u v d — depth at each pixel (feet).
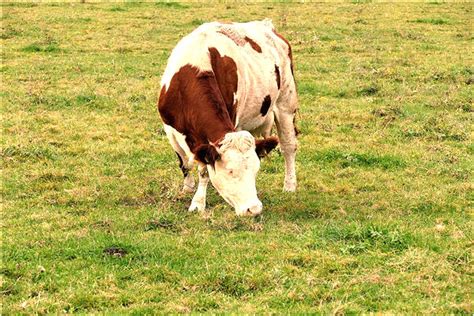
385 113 46.93
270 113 32.55
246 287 22.99
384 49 67.72
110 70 58.44
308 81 55.62
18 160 37.29
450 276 23.36
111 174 35.83
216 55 29.17
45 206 31.19
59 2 95.81
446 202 31.73
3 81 54.03
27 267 24.56
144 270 24.31
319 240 26.55
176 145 30.73
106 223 28.81
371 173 36.42
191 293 22.75
